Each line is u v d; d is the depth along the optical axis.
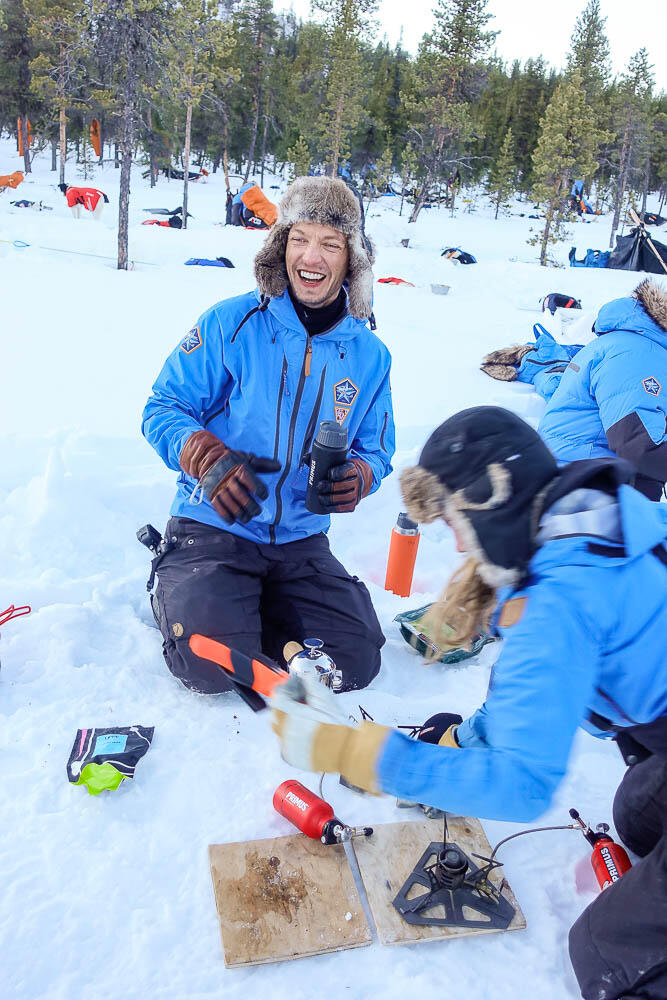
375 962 1.92
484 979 1.89
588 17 46.88
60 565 3.48
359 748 1.34
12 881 2.01
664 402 3.65
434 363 7.64
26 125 41.59
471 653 3.21
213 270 11.89
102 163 48.12
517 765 1.30
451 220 40.91
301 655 2.48
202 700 2.78
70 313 8.05
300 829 2.23
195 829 2.23
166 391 2.89
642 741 1.67
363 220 2.87
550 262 26.25
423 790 1.33
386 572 3.83
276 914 1.99
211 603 2.74
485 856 2.23
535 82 57.31
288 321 2.83
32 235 12.94
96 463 4.22
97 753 2.36
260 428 2.90
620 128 41.56
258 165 56.94
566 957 1.97
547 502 1.41
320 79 40.72
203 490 2.57
